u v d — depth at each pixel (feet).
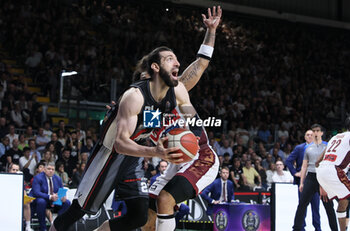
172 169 11.82
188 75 11.87
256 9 64.80
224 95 46.78
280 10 67.00
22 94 35.42
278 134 40.96
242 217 22.58
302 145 21.07
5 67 38.32
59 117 36.04
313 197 20.88
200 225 25.00
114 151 10.47
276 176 29.19
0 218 16.25
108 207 22.61
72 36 47.55
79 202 10.76
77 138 31.24
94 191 10.68
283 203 21.25
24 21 45.98
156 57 10.03
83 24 51.49
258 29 64.28
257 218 22.90
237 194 25.72
